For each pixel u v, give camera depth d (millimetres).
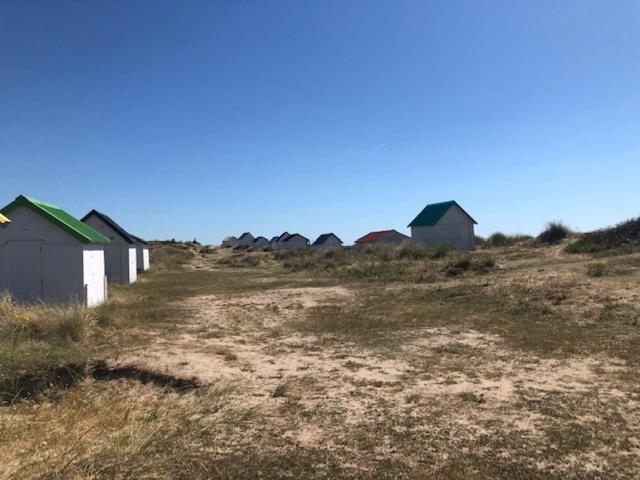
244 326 14023
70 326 10945
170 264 49625
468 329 12414
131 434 5859
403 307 16125
